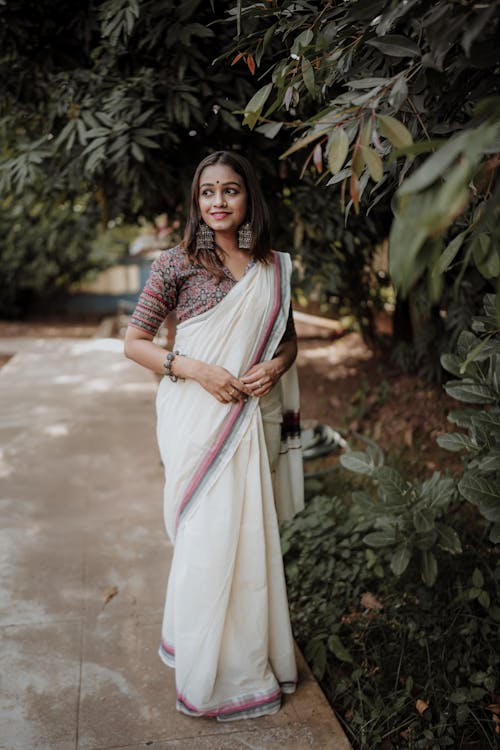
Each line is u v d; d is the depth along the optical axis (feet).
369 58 5.45
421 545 7.68
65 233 21.26
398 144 3.93
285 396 7.06
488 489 6.05
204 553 6.21
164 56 10.01
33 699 6.77
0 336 39.81
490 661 7.35
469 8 3.75
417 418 15.81
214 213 6.02
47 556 9.89
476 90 4.69
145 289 6.42
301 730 6.40
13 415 18.29
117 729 6.37
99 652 7.56
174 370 6.23
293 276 15.98
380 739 6.59
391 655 7.83
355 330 23.94
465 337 7.02
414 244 2.92
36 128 13.30
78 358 27.94
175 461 6.35
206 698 6.35
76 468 13.89
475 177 3.99
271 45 8.32
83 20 10.35
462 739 6.82
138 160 10.14
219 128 11.14
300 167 11.93
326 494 12.74
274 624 6.66
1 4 9.68
